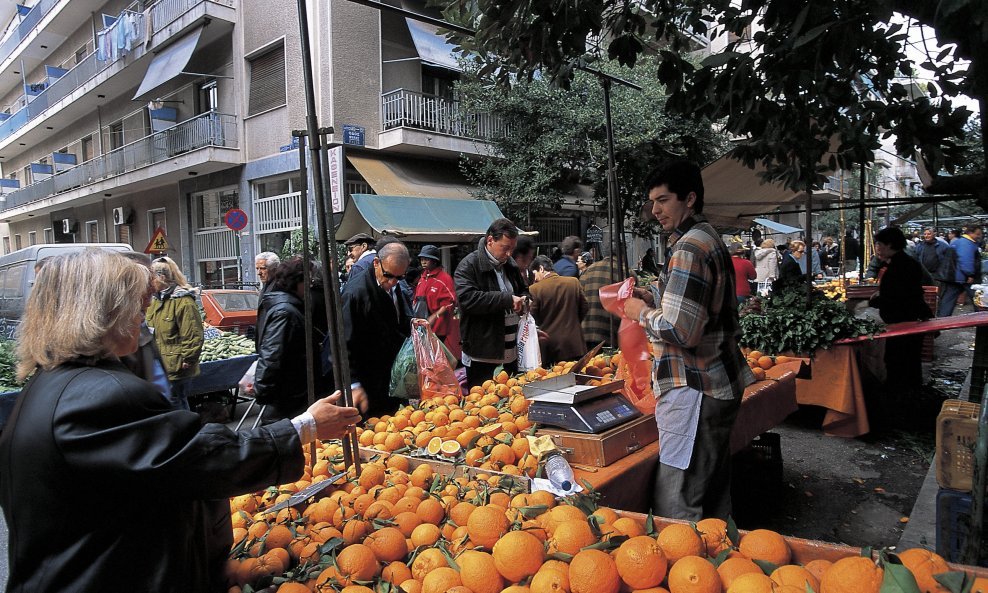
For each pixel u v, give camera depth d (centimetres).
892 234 686
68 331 127
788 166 364
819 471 498
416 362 379
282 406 396
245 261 1602
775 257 1631
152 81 1616
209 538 166
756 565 162
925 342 902
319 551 175
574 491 216
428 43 1498
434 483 238
